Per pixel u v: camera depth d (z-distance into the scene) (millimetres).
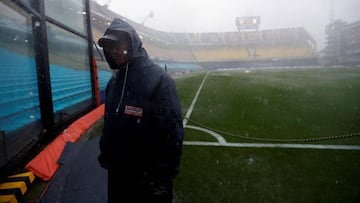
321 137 4555
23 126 3178
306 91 11352
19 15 3238
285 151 3885
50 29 4406
